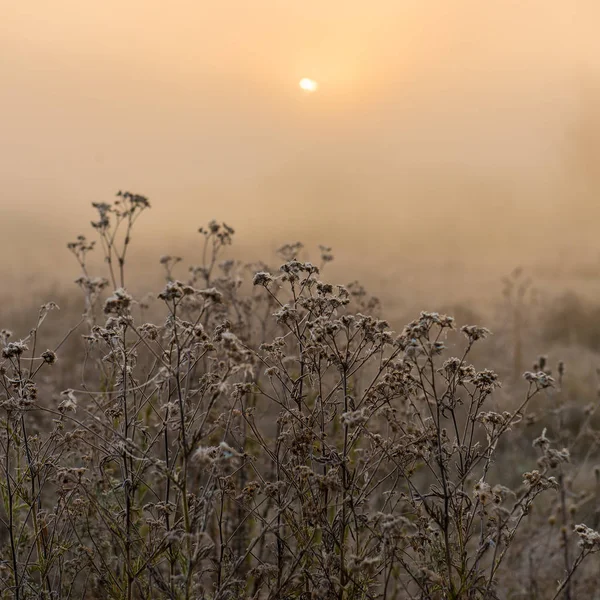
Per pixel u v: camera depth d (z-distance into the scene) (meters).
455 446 2.75
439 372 2.82
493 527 2.75
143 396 3.18
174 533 2.40
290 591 2.65
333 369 4.32
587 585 4.48
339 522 2.83
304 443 2.76
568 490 4.56
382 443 2.79
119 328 2.98
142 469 2.88
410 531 3.15
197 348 2.92
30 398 2.90
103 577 2.90
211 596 2.89
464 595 2.59
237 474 4.05
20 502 3.32
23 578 2.84
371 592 2.84
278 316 2.82
